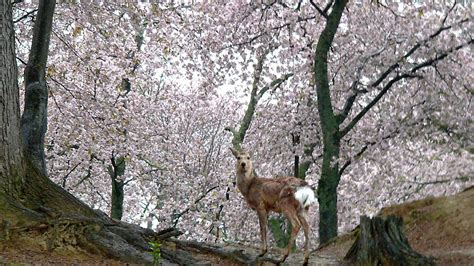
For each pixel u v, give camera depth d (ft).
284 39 68.95
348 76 63.93
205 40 68.69
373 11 67.67
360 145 66.80
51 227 26.66
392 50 64.85
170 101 83.56
